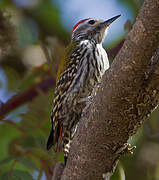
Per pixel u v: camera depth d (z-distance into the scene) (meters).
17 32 14.16
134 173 11.37
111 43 13.70
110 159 7.48
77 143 7.57
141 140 11.43
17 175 9.60
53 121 11.09
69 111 11.38
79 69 11.48
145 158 11.48
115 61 6.79
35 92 12.25
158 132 11.55
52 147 11.30
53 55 12.37
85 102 11.27
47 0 14.75
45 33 14.53
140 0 10.06
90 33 13.73
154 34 6.24
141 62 6.48
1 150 11.54
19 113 11.54
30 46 14.32
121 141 7.27
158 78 6.61
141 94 6.77
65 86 11.46
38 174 10.18
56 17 14.64
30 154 9.79
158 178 11.49
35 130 10.48
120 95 6.79
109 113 6.98
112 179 8.81
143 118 7.07
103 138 7.25
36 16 14.61
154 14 6.15
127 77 6.64
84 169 7.61
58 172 9.75
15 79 13.85
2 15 14.09
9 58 14.12
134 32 6.42
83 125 7.44
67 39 14.57
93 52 11.58
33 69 12.82
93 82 11.45
